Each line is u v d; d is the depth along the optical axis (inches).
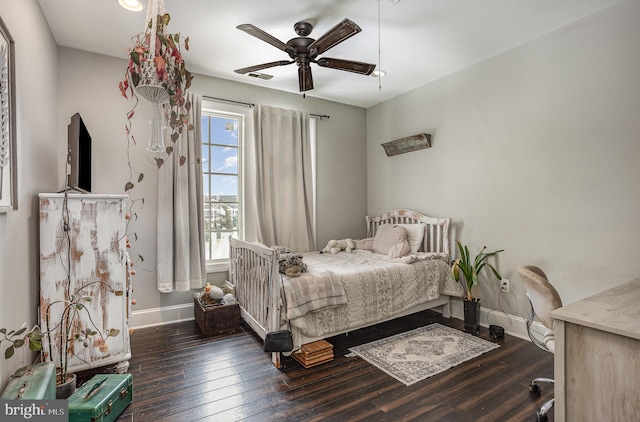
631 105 87.4
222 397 77.0
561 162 102.0
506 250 117.0
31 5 78.3
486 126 122.9
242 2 87.7
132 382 78.4
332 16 94.9
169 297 127.9
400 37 107.0
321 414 70.8
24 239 70.4
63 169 109.1
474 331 116.4
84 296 80.7
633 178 87.2
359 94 161.2
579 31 97.2
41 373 60.7
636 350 45.5
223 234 144.1
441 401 75.6
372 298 107.2
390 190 167.8
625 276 88.7
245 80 142.0
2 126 57.0
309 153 159.0
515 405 73.9
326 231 169.8
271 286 91.4
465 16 95.0
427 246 144.7
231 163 146.2
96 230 82.5
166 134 123.0
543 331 106.5
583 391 50.4
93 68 115.0
